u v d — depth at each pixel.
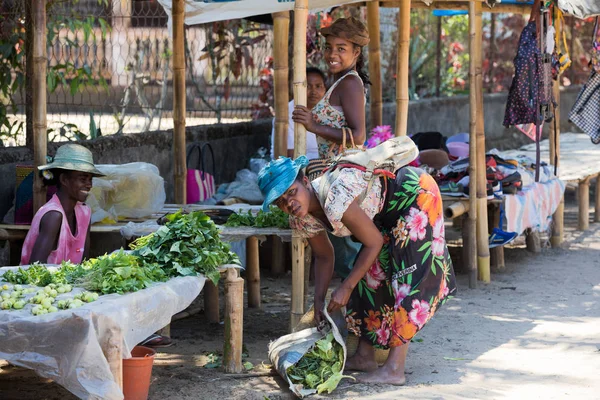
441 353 5.28
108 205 6.04
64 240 5.15
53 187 5.74
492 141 14.90
